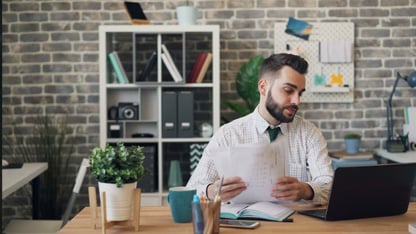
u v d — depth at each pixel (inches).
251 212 74.9
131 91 173.2
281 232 67.7
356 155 166.1
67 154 177.2
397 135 179.0
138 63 177.5
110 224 69.1
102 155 69.1
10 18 176.1
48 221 137.5
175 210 73.2
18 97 176.9
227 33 177.2
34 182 156.5
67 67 176.9
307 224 71.8
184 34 160.2
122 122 166.1
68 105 177.5
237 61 177.6
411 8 177.8
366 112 178.5
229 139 94.1
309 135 96.3
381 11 177.8
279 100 86.1
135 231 68.9
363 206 74.7
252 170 77.2
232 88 178.1
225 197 77.1
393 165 74.9
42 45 176.4
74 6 176.1
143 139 161.9
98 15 176.1
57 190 172.7
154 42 177.2
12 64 176.6
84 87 177.5
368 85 178.5
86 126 177.6
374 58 178.5
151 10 176.1
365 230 68.6
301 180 95.5
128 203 69.6
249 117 96.6
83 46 176.6
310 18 177.0
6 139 176.2
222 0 176.6
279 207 77.5
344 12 177.5
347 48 175.5
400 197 77.0
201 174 90.1
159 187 161.5
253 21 177.2
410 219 75.2
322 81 176.6
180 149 178.9
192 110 161.9
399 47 178.4
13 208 175.9
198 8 176.7
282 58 86.7
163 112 162.2
